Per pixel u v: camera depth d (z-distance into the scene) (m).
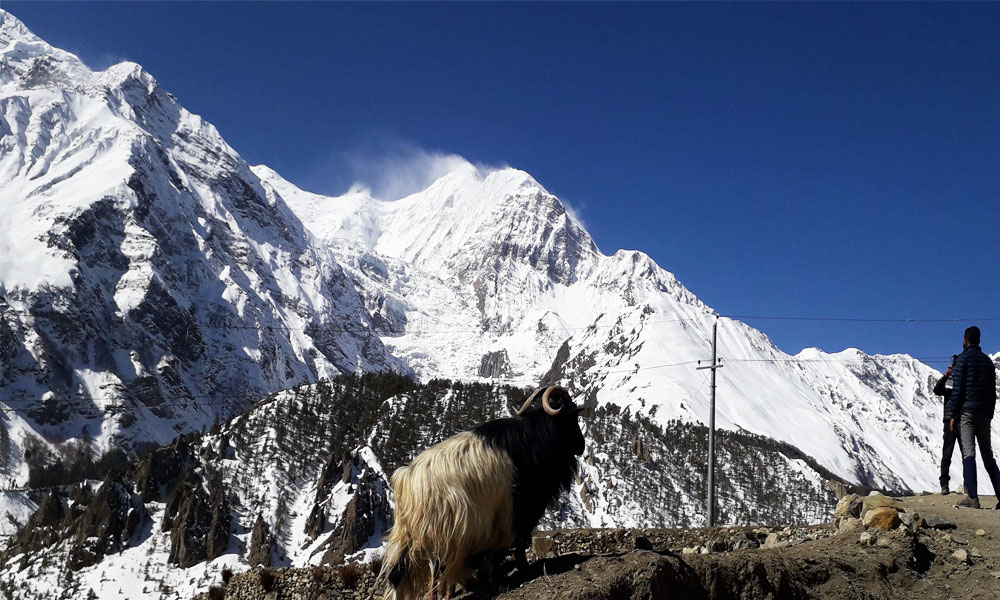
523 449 9.39
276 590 15.91
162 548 82.06
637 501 116.94
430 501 8.83
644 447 141.00
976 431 13.99
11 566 83.50
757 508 118.19
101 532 83.31
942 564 11.83
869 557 11.53
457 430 122.31
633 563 9.55
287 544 85.00
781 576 10.58
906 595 11.02
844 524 13.38
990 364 14.11
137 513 87.06
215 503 86.69
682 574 9.73
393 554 8.98
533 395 10.02
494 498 9.02
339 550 78.69
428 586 8.99
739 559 10.50
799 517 114.88
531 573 10.00
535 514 9.52
